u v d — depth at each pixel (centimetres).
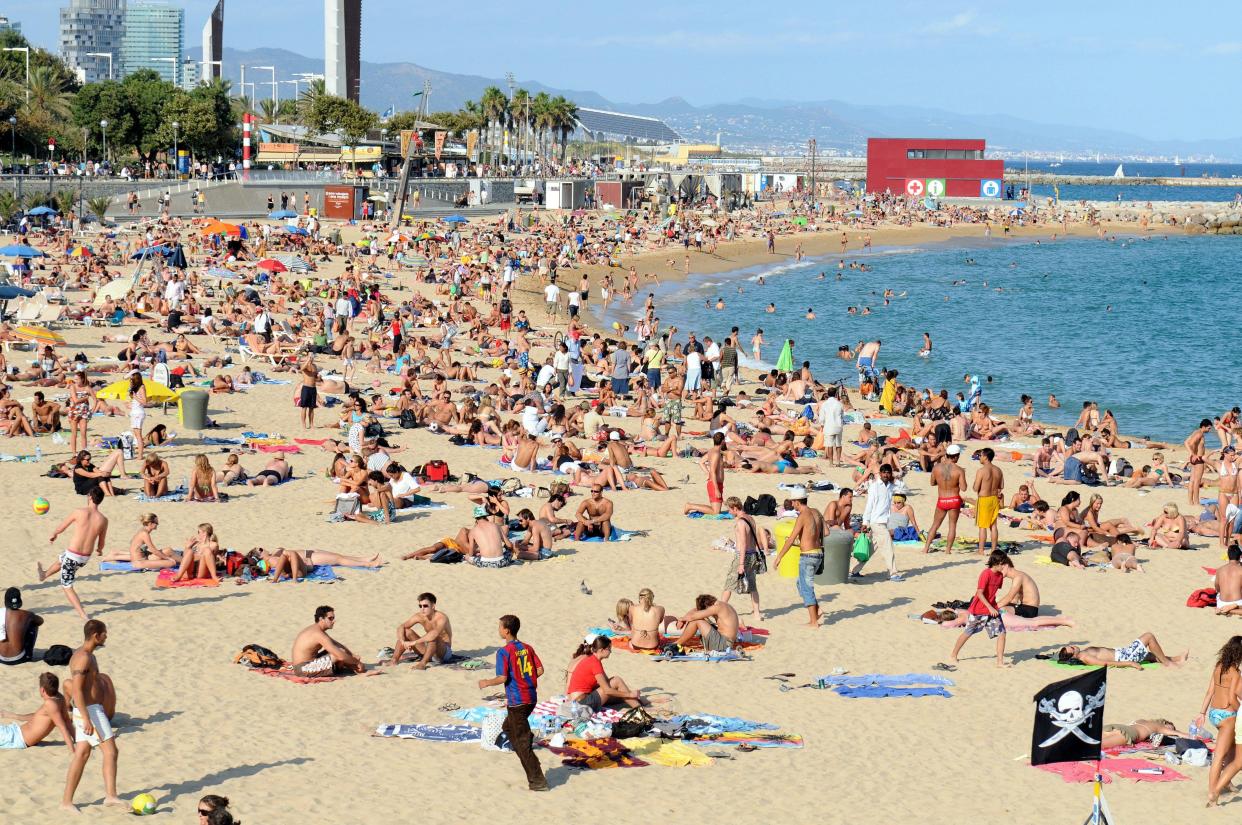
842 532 2450
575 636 2070
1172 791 1520
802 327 7419
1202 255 13712
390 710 1719
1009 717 1777
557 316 6994
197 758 1522
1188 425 4819
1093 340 7212
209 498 2820
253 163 13388
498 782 1489
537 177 15112
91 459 3052
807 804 1462
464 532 2497
